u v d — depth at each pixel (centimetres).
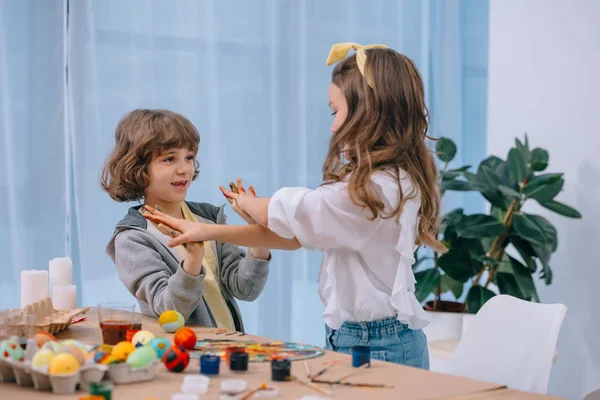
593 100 281
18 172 271
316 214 145
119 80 285
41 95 272
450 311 286
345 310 154
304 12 316
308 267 322
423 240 162
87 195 279
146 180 178
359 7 332
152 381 115
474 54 364
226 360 127
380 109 152
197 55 297
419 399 108
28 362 113
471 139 365
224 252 185
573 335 289
